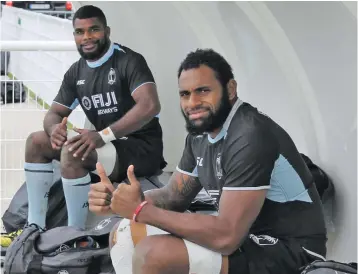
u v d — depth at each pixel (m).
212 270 2.39
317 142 3.47
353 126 3.07
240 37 3.97
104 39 3.74
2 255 3.57
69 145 3.54
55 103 3.93
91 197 2.53
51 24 6.56
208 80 2.43
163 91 4.85
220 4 3.96
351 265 2.45
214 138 2.51
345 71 3.08
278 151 2.45
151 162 3.87
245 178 2.37
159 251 2.37
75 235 3.23
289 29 3.46
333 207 3.24
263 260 2.46
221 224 2.36
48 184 3.76
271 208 2.54
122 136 3.64
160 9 4.52
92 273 3.10
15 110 4.52
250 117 2.45
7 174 4.82
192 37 4.41
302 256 2.52
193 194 2.81
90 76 3.81
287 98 3.70
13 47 4.27
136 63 3.73
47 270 3.09
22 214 3.96
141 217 2.42
